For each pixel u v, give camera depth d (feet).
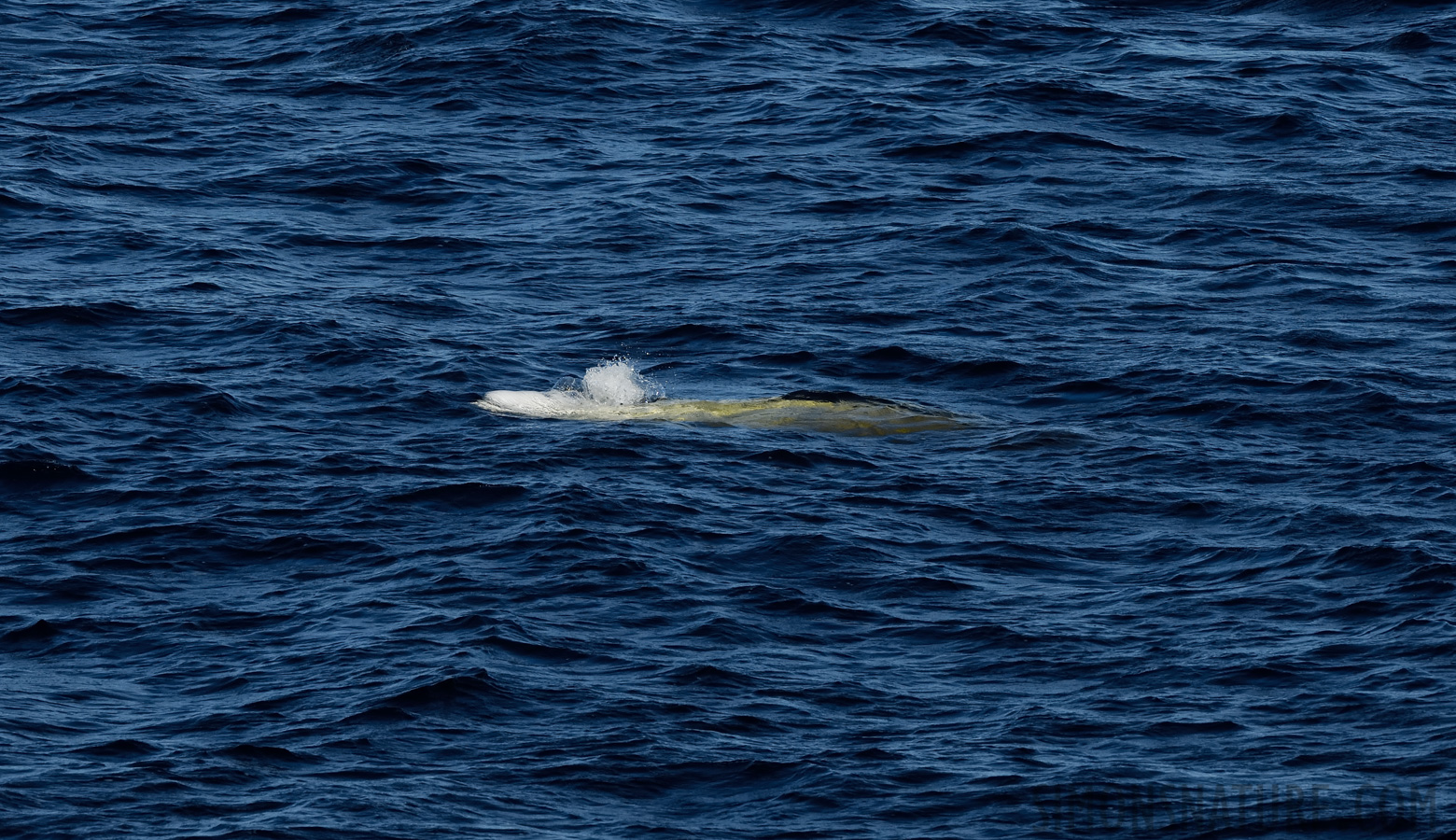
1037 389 395.75
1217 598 295.89
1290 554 310.24
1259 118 574.56
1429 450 357.41
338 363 399.24
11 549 311.68
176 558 309.83
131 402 374.84
